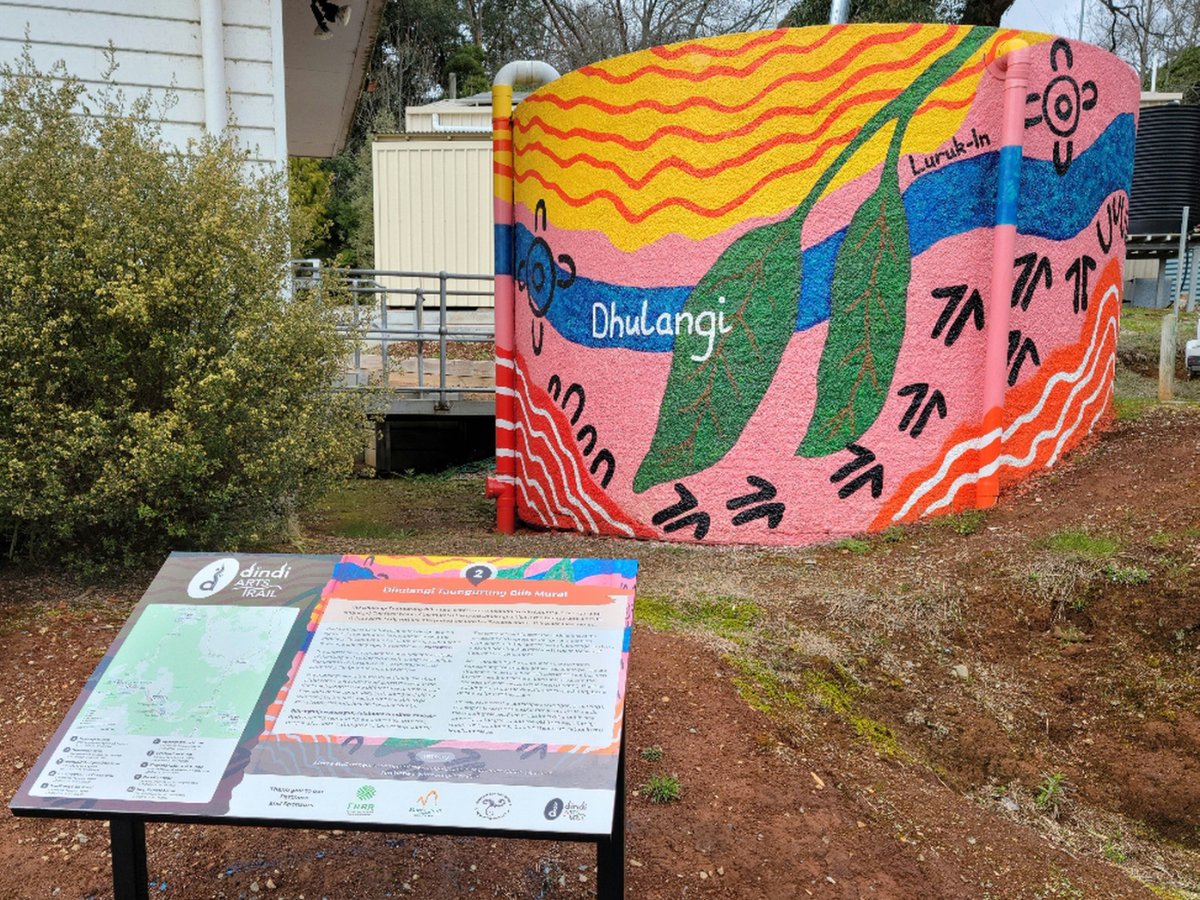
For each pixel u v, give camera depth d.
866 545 5.70
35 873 2.76
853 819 3.21
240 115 6.19
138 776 2.21
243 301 4.55
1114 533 5.15
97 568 4.46
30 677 3.64
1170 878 3.50
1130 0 22.30
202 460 4.25
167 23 5.99
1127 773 3.97
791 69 5.83
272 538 5.77
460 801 2.10
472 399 10.23
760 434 6.05
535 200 6.97
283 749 2.23
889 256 5.85
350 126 12.77
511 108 7.31
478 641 2.41
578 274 6.59
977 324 5.89
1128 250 17.03
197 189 4.50
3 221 4.14
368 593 2.55
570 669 2.33
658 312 6.24
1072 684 4.39
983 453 5.88
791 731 3.66
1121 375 10.27
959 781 3.84
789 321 5.96
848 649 4.45
